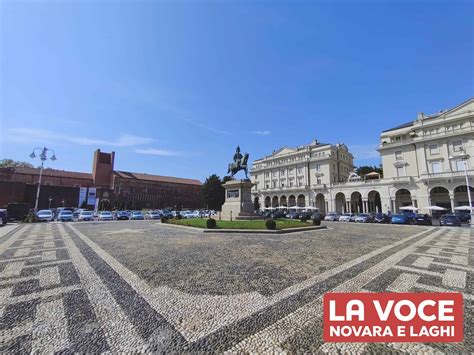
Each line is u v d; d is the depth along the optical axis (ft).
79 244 37.19
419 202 139.74
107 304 14.48
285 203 224.94
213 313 13.41
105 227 71.61
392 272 21.43
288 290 16.92
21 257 27.66
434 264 24.41
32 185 203.92
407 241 42.24
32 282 18.54
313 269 22.38
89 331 11.39
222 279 19.38
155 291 16.69
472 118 131.54
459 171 126.82
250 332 11.45
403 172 153.28
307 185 198.08
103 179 268.41
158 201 301.43
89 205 232.53
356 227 76.48
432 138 141.49
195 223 63.16
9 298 15.30
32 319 12.50
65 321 12.33
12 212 112.88
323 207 194.08
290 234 50.24
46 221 108.58
